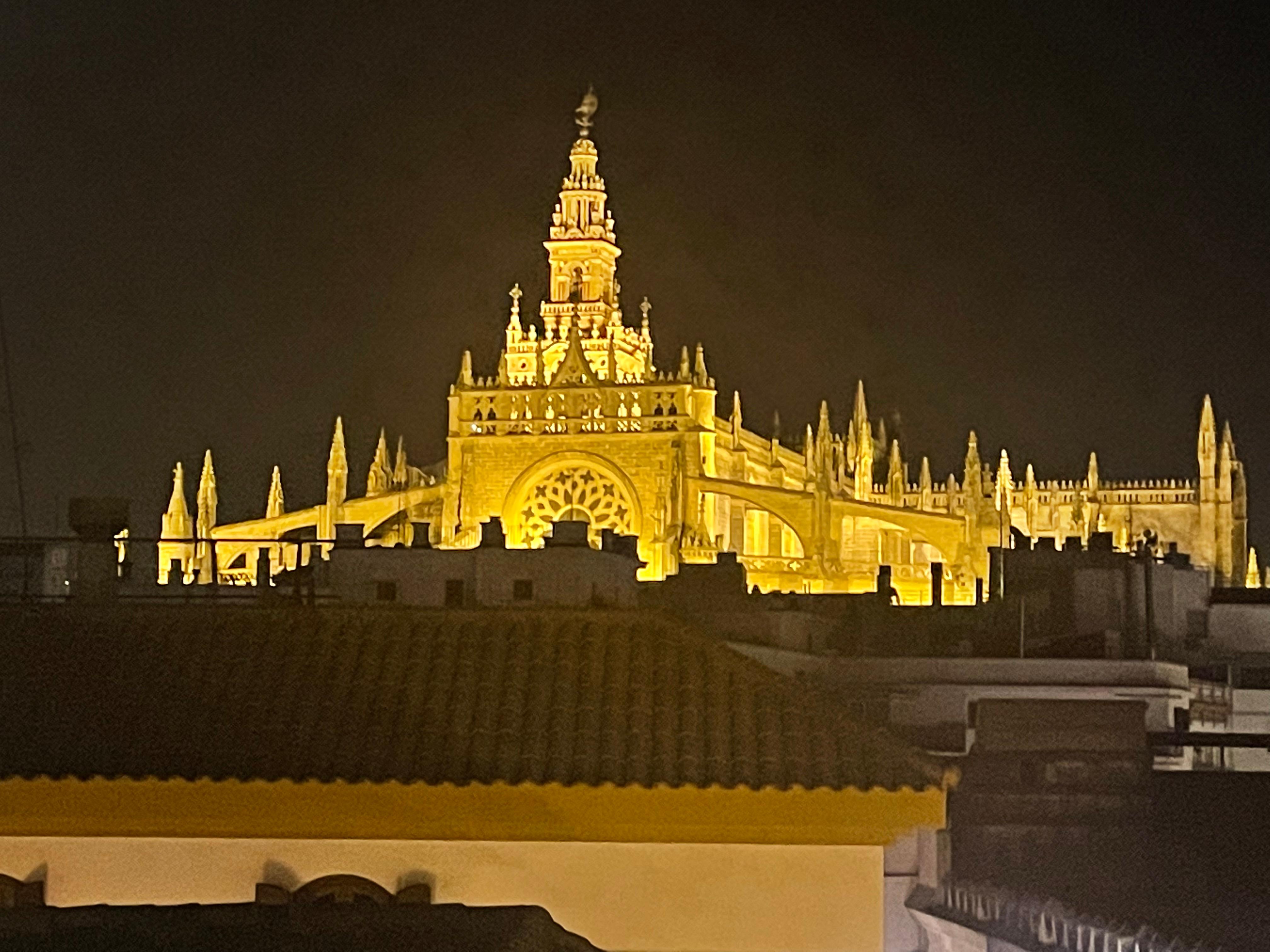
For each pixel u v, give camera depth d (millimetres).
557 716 39031
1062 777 47562
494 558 55812
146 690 39969
